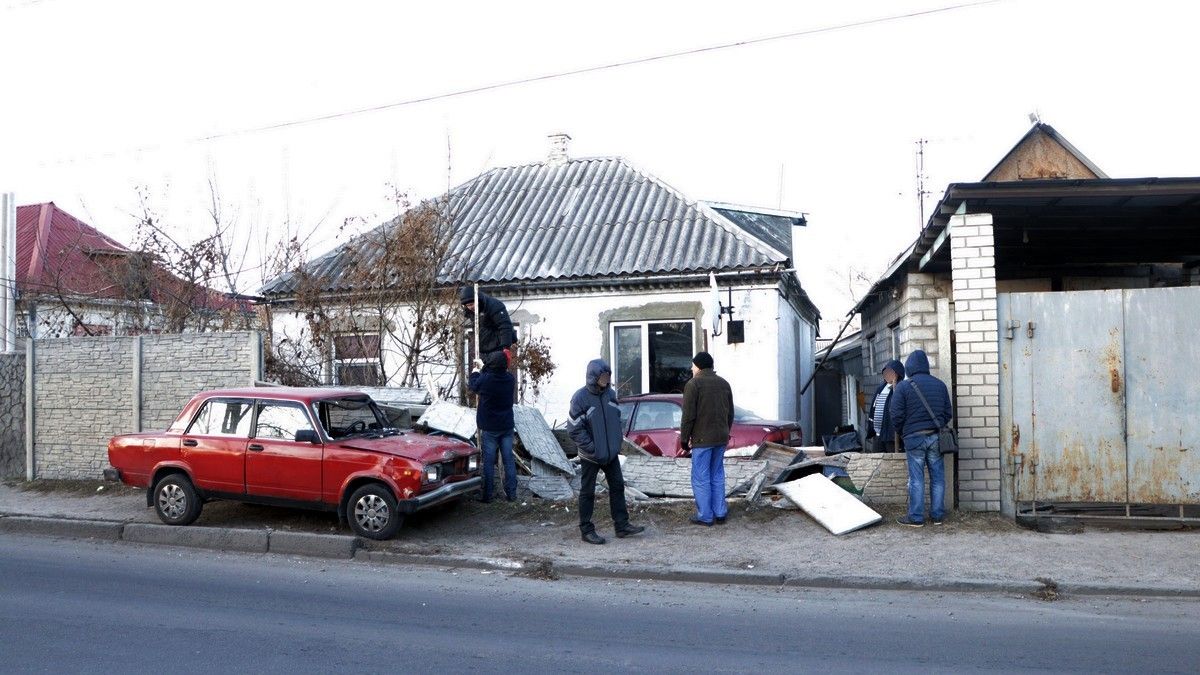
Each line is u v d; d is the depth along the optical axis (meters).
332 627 6.53
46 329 18.56
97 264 17.20
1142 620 6.71
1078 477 9.55
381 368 13.55
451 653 5.90
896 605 7.25
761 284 15.30
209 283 15.20
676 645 6.11
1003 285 13.84
